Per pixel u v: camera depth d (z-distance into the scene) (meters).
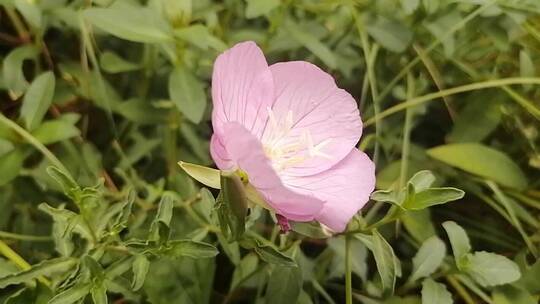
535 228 0.39
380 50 0.41
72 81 0.39
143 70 0.39
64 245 0.32
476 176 0.39
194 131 0.39
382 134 0.40
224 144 0.30
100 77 0.37
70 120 0.38
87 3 0.38
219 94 0.30
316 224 0.33
